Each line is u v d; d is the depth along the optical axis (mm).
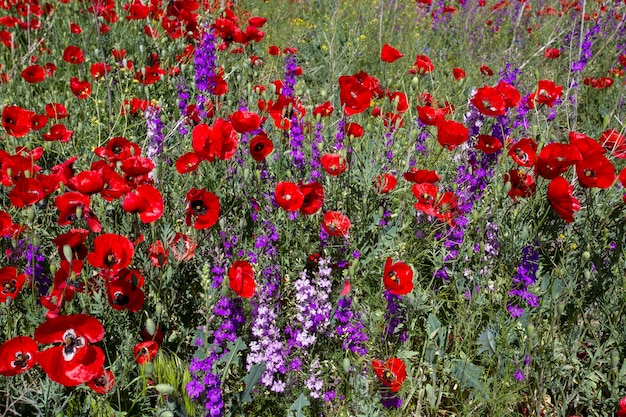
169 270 1256
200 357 1221
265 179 1517
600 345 1333
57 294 1155
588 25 2949
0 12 2787
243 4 3566
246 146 1541
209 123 1844
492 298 1397
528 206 1450
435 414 1261
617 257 1373
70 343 1048
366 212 1507
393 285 1199
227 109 1857
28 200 1236
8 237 1326
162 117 1628
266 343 1217
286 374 1279
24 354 1075
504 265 1424
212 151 1319
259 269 1274
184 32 2309
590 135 2463
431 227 1487
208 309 1132
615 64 3072
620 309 1357
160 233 1403
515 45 3438
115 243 1147
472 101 1500
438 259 1408
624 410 1173
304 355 1295
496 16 4039
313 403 1261
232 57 2541
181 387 1181
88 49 2451
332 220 1347
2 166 1361
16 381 1211
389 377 1208
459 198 1481
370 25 3338
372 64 3004
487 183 1556
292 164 1618
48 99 2000
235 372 1287
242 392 1215
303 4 3863
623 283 1344
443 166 1773
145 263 1326
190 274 1420
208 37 1729
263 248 1322
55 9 2666
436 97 2404
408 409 1290
